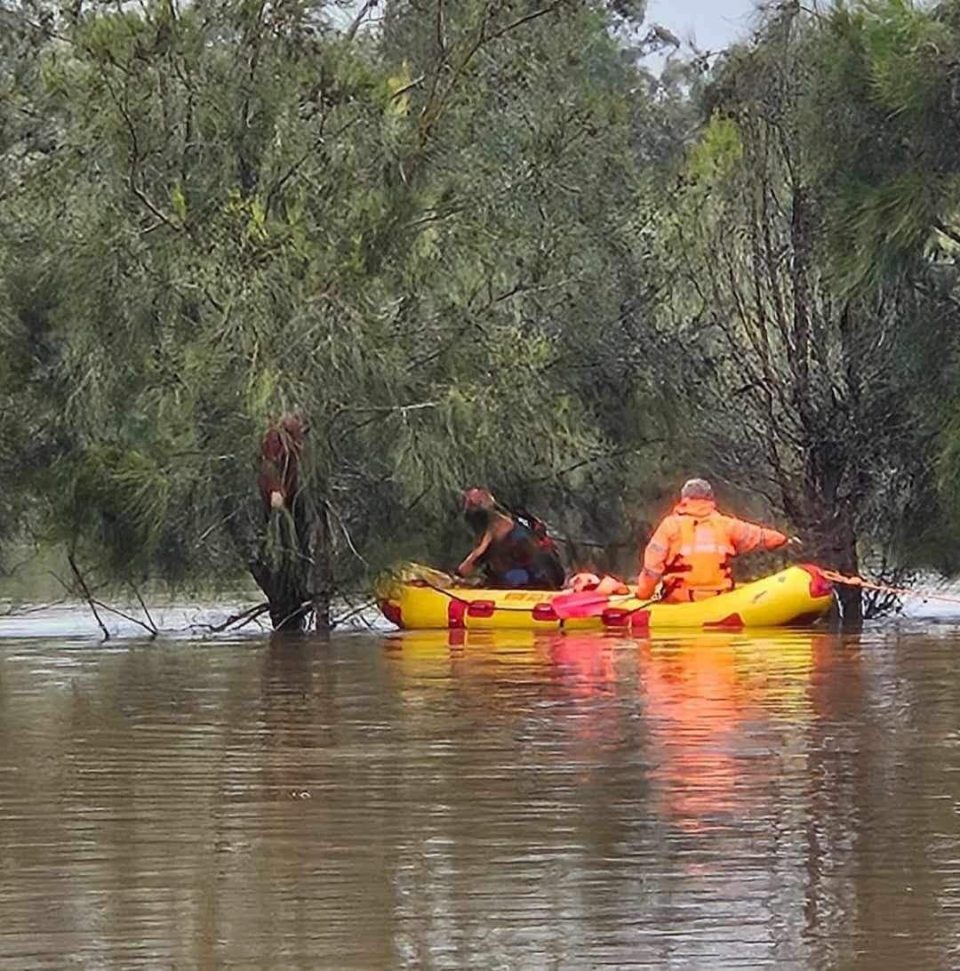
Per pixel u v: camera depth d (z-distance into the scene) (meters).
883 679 12.25
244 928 5.84
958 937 5.66
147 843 7.00
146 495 17.91
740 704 10.80
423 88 19.02
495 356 18.23
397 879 6.41
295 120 18.31
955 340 19.17
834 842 6.90
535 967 5.42
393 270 18.23
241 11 18.48
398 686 12.09
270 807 7.65
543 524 18.91
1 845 6.97
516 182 18.98
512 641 16.03
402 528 18.55
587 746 9.12
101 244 17.98
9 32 18.72
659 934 5.71
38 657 15.22
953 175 18.70
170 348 17.98
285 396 17.47
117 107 18.14
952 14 18.97
